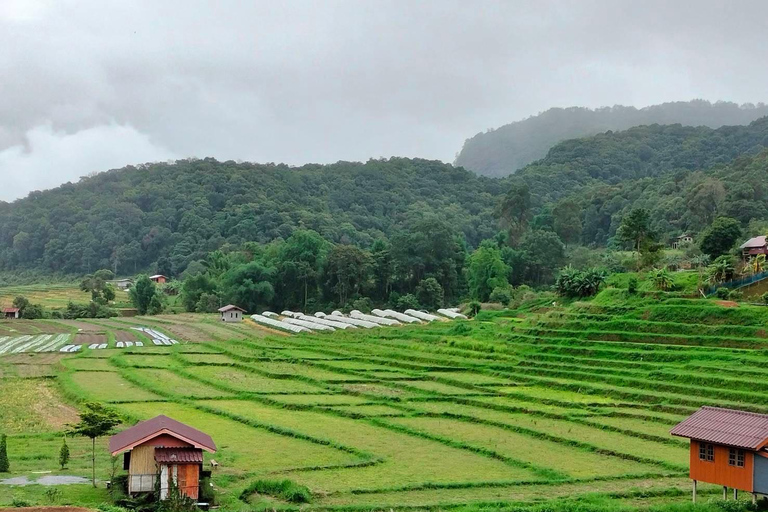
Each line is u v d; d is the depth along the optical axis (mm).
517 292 162000
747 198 174000
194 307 190750
